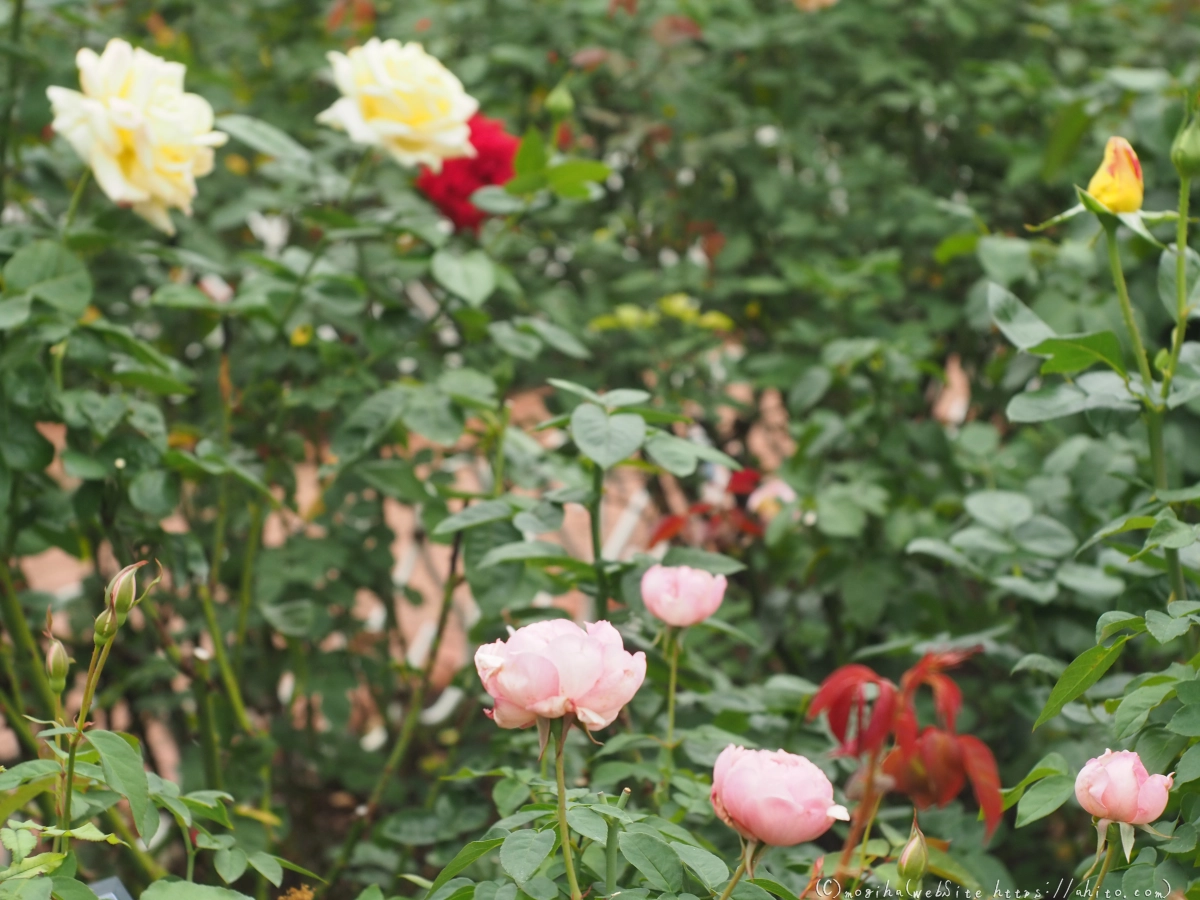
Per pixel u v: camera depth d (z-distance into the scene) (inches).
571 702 32.5
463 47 105.0
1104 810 36.0
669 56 98.1
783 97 106.0
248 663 84.4
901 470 79.8
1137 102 75.4
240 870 42.5
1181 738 42.3
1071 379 53.1
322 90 105.3
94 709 71.6
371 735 105.3
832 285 87.4
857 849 45.9
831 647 84.7
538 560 54.8
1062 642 65.2
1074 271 74.7
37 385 55.3
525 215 78.5
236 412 77.2
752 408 108.0
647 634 56.6
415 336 75.5
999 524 61.3
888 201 100.4
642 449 60.1
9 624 62.0
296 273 70.3
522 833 35.5
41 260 56.9
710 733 51.3
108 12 98.7
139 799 35.9
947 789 36.3
